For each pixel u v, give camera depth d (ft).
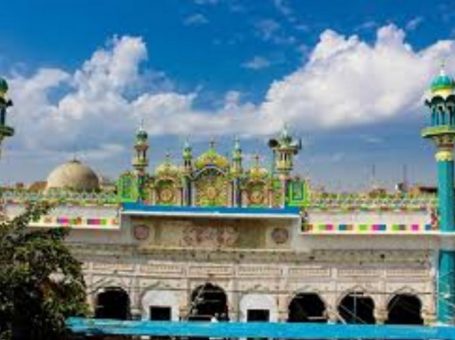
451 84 113.09
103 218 114.11
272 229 115.65
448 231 110.83
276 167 115.44
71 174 136.87
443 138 111.65
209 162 115.34
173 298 113.50
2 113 115.75
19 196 113.70
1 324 63.82
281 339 89.66
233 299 113.09
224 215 113.19
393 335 86.22
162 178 115.75
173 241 115.24
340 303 116.06
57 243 70.33
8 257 66.44
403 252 113.29
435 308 111.75
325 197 114.62
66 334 72.95
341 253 113.80
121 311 131.03
